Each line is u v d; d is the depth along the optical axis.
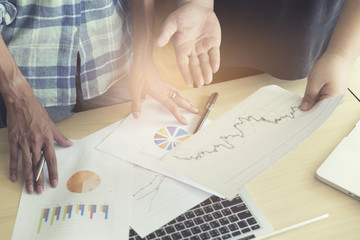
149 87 1.08
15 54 1.04
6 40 1.02
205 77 1.01
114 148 0.94
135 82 1.08
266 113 0.94
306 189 0.85
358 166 0.87
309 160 0.92
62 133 0.99
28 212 0.79
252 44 1.24
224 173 0.76
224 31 1.27
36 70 1.08
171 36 1.09
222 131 0.89
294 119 0.91
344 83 1.00
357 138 0.94
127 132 0.99
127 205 0.81
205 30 1.07
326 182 0.86
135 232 0.76
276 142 0.83
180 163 0.80
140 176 0.87
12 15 0.99
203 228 0.76
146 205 0.81
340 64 1.01
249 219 0.78
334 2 1.15
